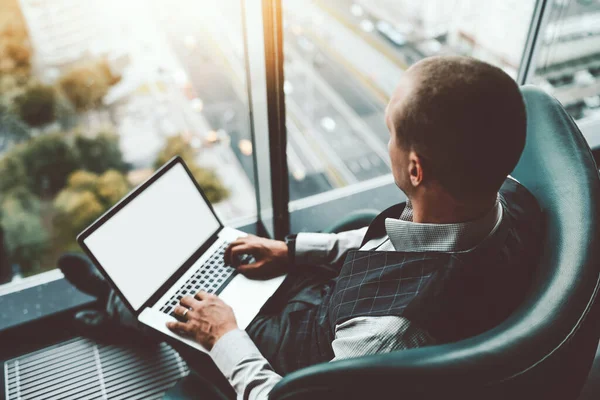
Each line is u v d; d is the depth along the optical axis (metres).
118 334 1.60
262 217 1.90
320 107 7.89
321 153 6.48
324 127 7.28
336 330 0.92
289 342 1.10
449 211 0.83
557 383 0.74
